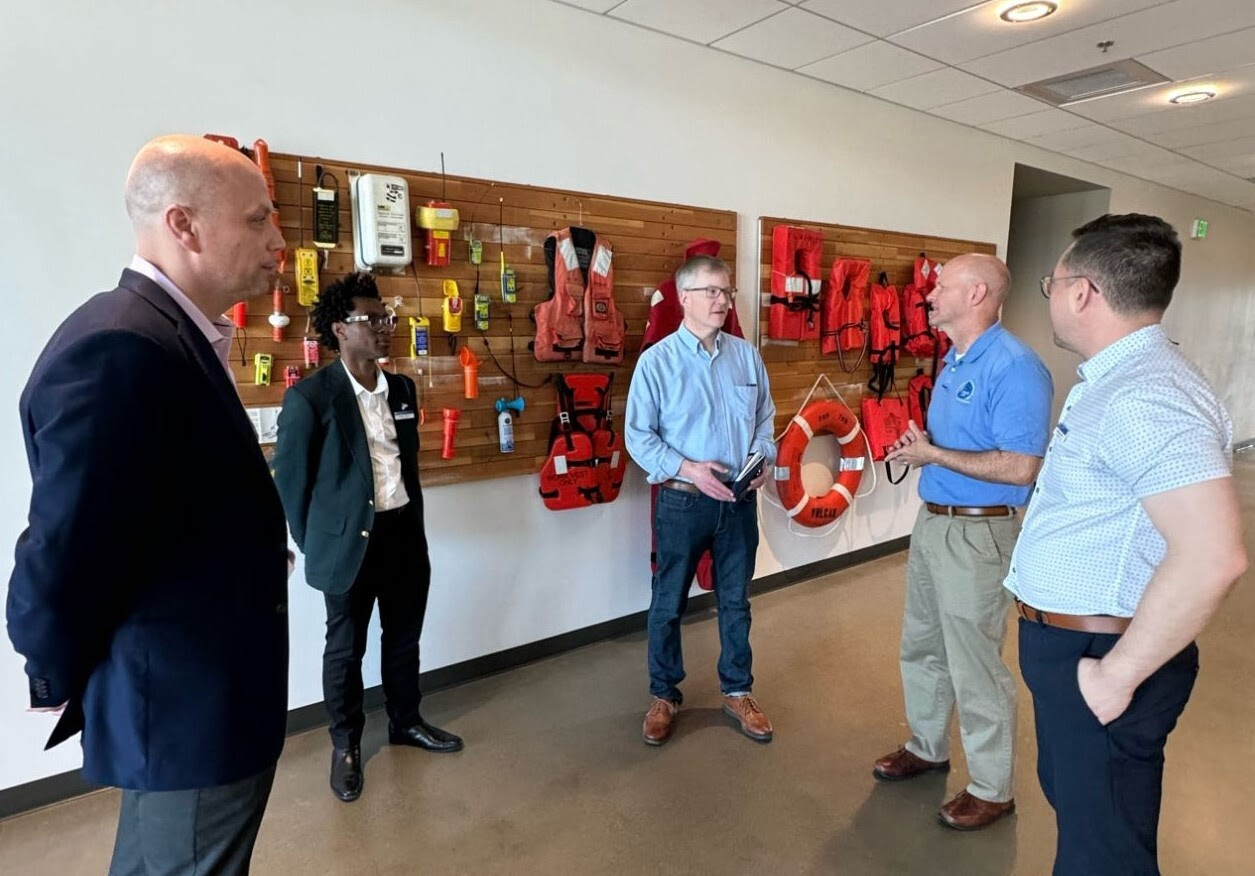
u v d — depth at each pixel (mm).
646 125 3000
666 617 2416
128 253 2027
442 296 2543
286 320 2229
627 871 1825
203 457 1034
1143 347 1162
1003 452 1809
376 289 2062
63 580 907
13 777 2014
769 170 3463
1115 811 1149
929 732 2174
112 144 1970
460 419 2635
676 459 2297
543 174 2736
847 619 3426
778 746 2379
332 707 2088
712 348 2396
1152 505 1051
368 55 2318
